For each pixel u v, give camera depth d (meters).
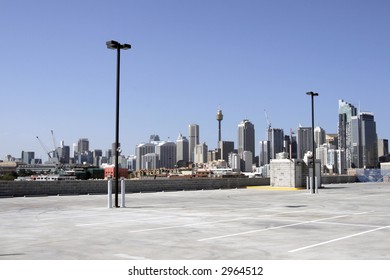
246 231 13.64
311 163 49.03
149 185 42.47
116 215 18.83
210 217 17.89
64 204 25.70
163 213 19.72
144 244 11.30
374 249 10.54
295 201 28.02
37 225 15.28
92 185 37.97
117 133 23.81
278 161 50.00
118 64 24.36
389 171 73.56
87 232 13.46
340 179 70.19
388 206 23.75
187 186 46.00
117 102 24.06
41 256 9.83
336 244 11.24
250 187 50.56
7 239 12.14
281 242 11.55
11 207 23.47
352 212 20.16
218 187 49.06
